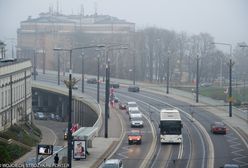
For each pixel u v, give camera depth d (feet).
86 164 555.28
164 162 568.41
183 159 584.40
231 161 569.23
